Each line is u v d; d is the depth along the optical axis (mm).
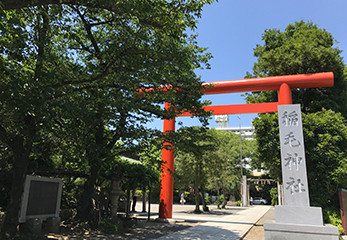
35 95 6609
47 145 11680
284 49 16891
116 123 11820
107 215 13125
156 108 11438
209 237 10258
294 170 10016
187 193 44562
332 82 13773
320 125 13938
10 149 10297
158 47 8859
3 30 7113
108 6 7086
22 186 8516
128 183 12797
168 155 15789
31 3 6531
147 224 13641
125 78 8469
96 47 10055
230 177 28266
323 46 16656
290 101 14078
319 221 9047
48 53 9188
